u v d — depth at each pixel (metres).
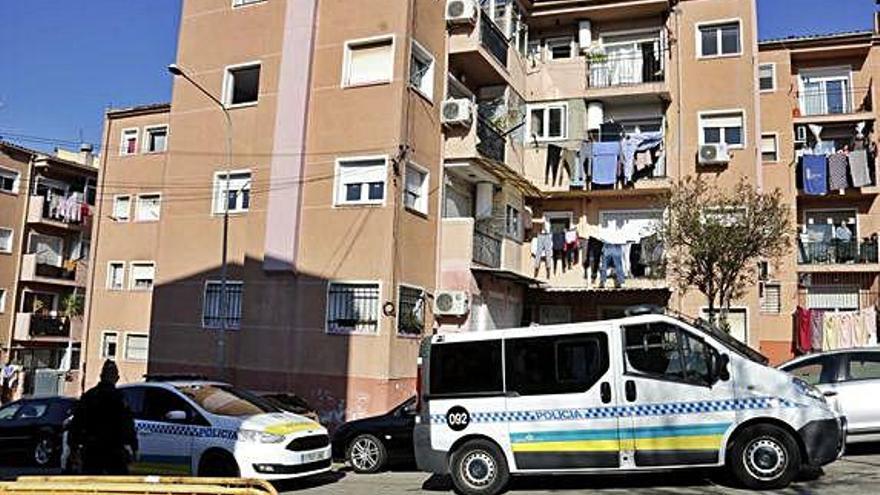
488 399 10.16
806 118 25.66
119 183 29.48
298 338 18.33
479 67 21.61
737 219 17.62
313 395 17.88
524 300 23.86
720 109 22.33
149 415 11.96
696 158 22.28
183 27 22.03
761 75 25.78
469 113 19.89
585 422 9.70
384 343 17.41
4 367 32.91
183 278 20.77
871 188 24.38
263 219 19.45
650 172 22.55
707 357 9.56
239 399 12.42
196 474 11.33
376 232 17.92
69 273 37.03
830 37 25.28
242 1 21.19
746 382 9.38
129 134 29.84
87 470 7.97
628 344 9.78
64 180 37.56
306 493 11.04
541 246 23.48
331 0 19.64
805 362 12.29
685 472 10.74
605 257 22.53
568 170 23.33
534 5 24.78
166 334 20.66
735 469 9.26
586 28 24.50
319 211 18.67
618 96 23.23
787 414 9.18
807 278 24.83
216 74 21.20
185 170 21.31
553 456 9.78
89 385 28.20
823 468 10.62
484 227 21.28
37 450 15.16
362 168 18.48
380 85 18.56
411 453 13.09
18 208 35.06
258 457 11.02
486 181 21.66
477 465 10.09
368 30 18.98
